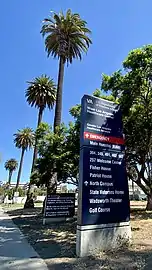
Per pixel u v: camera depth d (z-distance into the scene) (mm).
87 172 7887
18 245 8992
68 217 15180
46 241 9586
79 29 24344
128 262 6168
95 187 7902
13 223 16016
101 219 7723
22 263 6598
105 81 14922
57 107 21375
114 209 8078
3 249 8352
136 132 16094
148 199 18594
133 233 9625
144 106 15555
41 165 19594
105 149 8461
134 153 17625
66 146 18344
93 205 7707
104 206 7902
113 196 8195
